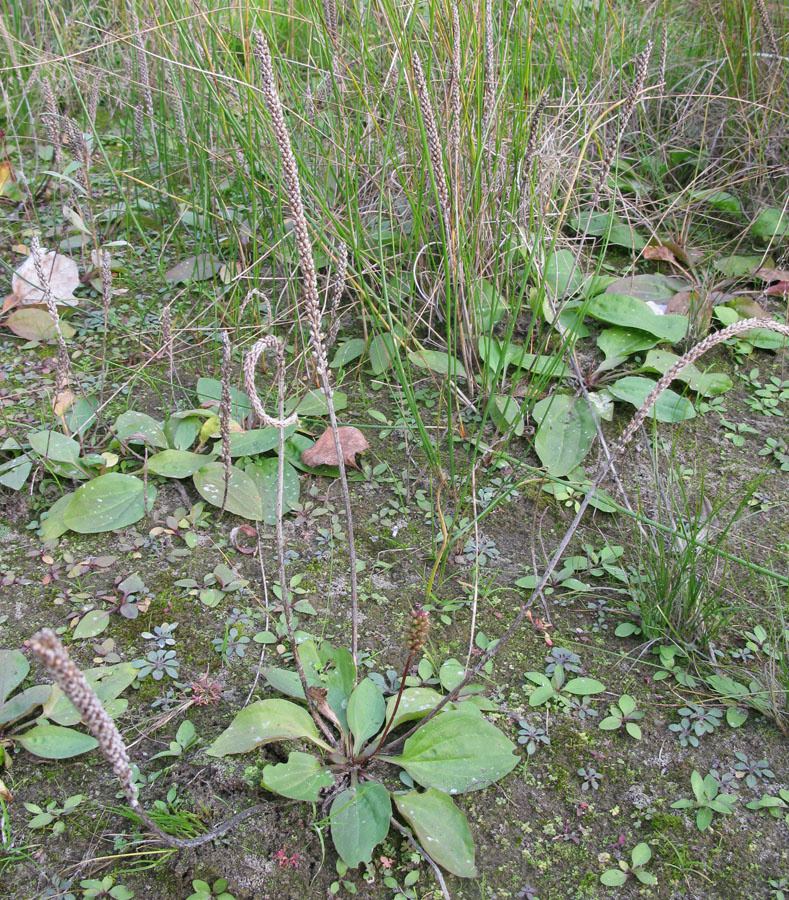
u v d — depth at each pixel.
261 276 3.01
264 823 1.58
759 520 2.20
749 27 3.17
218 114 3.06
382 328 2.67
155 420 2.46
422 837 1.54
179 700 1.80
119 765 1.22
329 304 2.88
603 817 1.65
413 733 1.67
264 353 2.72
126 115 3.70
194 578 2.06
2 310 2.86
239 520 2.22
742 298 2.85
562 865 1.58
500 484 2.31
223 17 3.06
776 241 3.09
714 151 3.48
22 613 1.98
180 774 1.66
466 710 1.72
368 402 2.59
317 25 2.68
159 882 1.54
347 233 2.47
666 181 3.53
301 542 2.16
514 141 2.55
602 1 3.11
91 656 1.89
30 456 2.28
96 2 3.87
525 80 2.50
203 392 2.50
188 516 2.20
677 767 1.71
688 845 1.61
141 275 3.09
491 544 2.16
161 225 3.30
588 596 2.05
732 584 2.04
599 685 1.83
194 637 1.93
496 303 2.49
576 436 2.40
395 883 1.54
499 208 2.60
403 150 2.86
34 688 1.77
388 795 1.58
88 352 2.75
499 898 1.54
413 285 2.81
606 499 2.14
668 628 1.94
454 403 2.57
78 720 1.74
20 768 1.69
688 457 2.39
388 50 2.84
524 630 1.98
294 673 1.79
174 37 2.98
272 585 2.05
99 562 2.09
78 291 3.02
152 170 3.45
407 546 2.16
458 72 2.07
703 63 3.54
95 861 1.56
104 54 3.77
